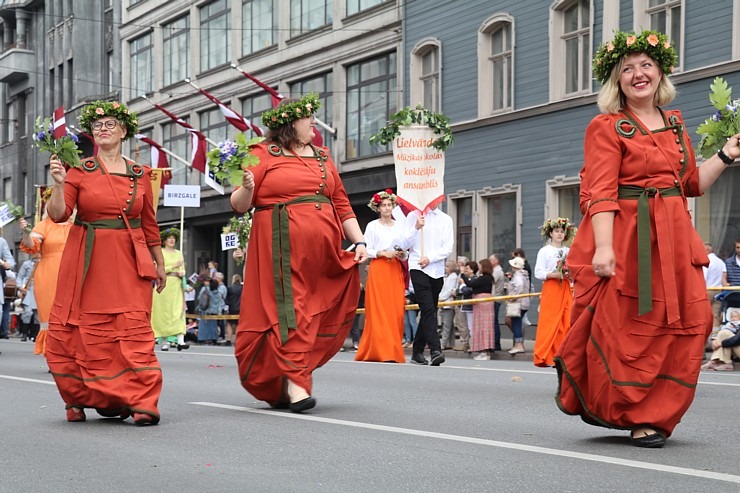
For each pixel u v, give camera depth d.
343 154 31.02
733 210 19.88
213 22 38.88
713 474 5.50
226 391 10.40
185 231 40.56
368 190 29.58
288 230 8.20
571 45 23.36
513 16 24.73
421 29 27.84
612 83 6.39
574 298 6.39
